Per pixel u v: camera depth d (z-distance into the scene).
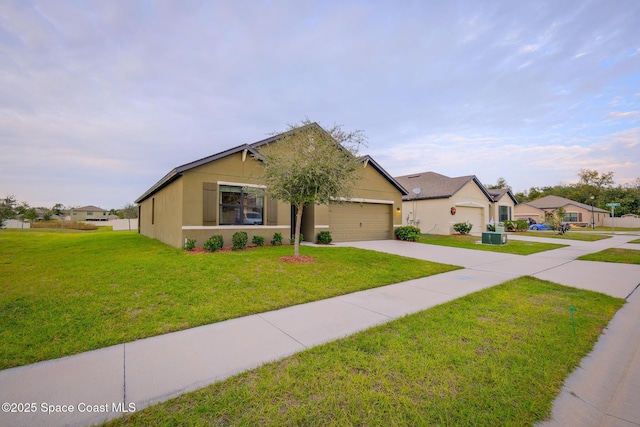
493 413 2.39
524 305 5.25
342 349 3.46
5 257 9.41
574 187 55.94
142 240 14.70
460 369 3.04
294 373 2.93
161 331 3.93
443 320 4.43
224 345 3.57
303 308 5.00
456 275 7.84
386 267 8.41
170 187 12.23
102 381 2.76
